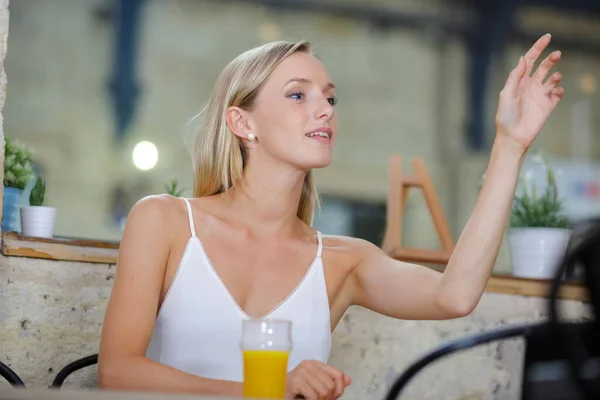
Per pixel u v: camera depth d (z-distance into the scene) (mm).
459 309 1913
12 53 8586
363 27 10102
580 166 10188
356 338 2525
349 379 1544
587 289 1114
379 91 10094
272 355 1328
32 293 2209
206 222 2010
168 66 9289
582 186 10078
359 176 9883
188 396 956
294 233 2111
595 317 1111
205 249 1978
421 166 2781
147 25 9234
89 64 8867
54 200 8594
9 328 2178
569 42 10578
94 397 917
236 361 1923
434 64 10328
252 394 1327
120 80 8922
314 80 2008
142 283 1872
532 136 1836
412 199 9734
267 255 2031
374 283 2115
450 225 10023
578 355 1113
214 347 1927
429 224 9742
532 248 2697
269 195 2039
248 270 1998
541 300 2678
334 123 2016
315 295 2033
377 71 10117
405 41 10250
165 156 9078
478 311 2639
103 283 2289
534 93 1840
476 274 1905
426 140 10203
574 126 10359
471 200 9977
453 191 10094
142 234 1917
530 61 1827
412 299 2027
